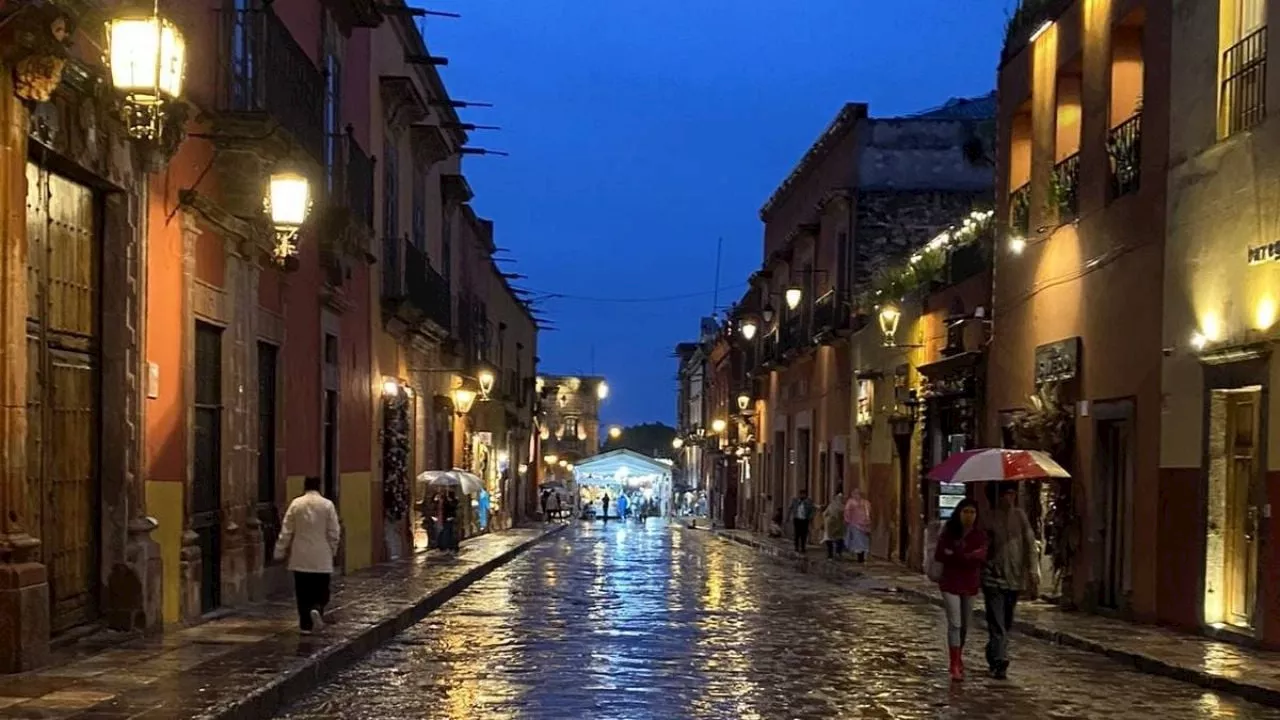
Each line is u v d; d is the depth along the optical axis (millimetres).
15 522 10000
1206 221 15438
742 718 9945
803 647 14461
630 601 19906
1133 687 11961
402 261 26797
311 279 19531
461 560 26656
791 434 43875
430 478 28891
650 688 11281
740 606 19359
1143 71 17406
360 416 23828
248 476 15883
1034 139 21734
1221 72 15258
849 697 11055
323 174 18797
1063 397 19750
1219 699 11320
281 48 15703
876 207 35875
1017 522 12555
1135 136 17719
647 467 78312
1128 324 17562
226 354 15156
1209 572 15094
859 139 36094
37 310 10734
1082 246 19281
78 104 10883
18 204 9883
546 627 16062
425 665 12562
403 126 28172
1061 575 19203
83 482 11750
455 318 37219
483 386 37781
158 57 9727
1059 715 10359
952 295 25594
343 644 12320
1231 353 14570
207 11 14227
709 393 78062
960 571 12289
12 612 9906
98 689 9398
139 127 10164
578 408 103250
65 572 11367
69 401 11430
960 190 35875
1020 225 22203
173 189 13336
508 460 52000
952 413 25281
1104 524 18281
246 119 14195
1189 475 15648
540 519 65188
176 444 13500
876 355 31484
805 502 34062
